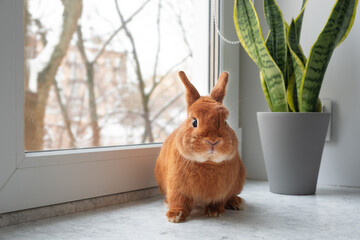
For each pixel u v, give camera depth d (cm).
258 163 122
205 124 77
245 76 123
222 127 78
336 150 114
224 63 117
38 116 102
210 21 119
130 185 95
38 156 80
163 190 91
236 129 121
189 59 124
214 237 74
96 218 83
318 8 115
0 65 74
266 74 100
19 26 76
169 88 131
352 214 87
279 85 100
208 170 79
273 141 102
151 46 130
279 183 103
